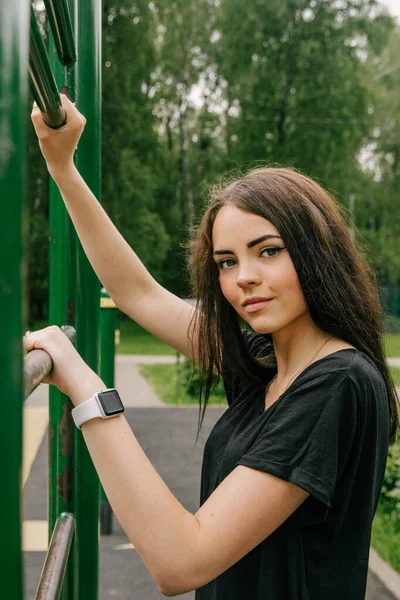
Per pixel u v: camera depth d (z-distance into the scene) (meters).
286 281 1.11
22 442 0.42
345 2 23.48
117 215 21.52
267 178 1.17
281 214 1.11
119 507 0.87
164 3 22.84
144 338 20.88
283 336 1.20
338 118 23.45
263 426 1.11
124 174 21.41
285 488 0.95
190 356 1.52
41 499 4.55
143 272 1.52
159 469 5.34
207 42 23.47
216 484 1.19
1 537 0.41
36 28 0.71
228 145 24.41
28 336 0.96
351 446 1.03
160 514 0.86
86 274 1.42
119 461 0.88
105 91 20.95
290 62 23.31
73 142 1.27
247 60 23.20
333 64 23.34
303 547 1.05
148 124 22.52
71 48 1.27
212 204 1.27
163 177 24.02
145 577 3.40
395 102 27.98
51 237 1.40
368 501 1.08
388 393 1.26
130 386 9.94
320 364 1.07
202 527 0.90
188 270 1.67
